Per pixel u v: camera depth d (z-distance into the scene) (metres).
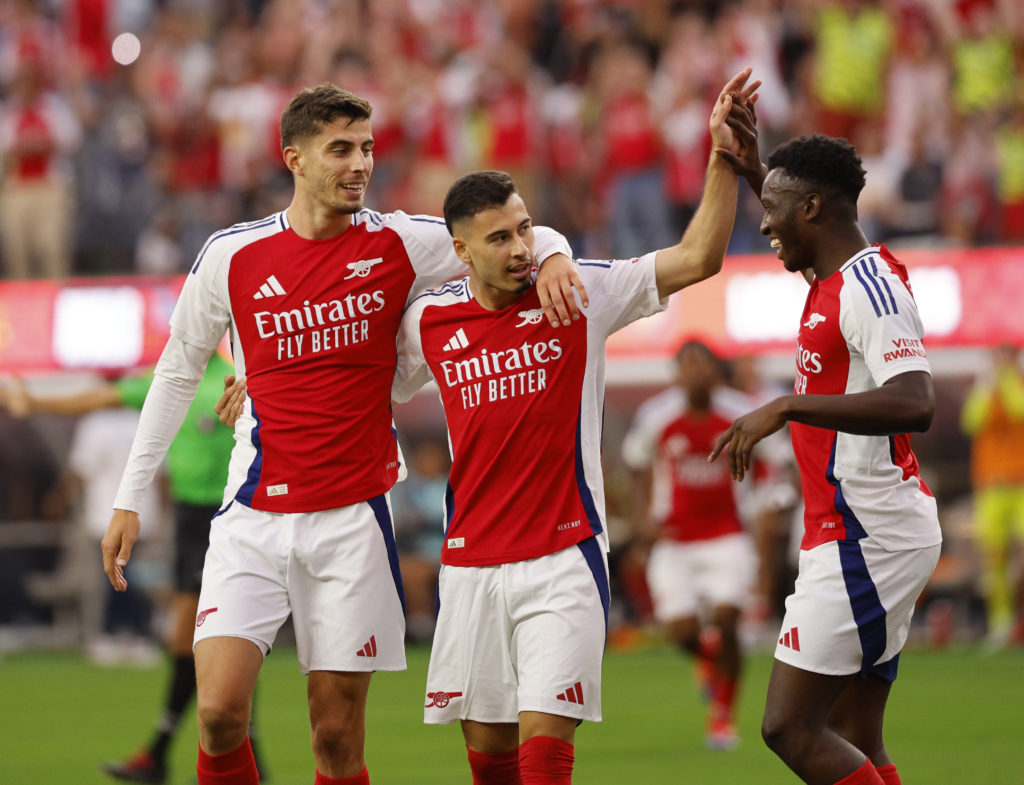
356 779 16.58
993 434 43.44
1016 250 42.69
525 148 53.66
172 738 24.30
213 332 16.98
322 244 16.58
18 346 48.31
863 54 52.59
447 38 62.81
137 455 16.88
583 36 59.16
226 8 66.19
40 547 51.62
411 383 17.16
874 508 15.13
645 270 16.27
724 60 53.53
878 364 14.62
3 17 64.19
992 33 53.34
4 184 54.34
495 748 16.33
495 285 15.93
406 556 48.53
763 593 39.50
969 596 47.81
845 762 14.99
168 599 48.59
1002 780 23.14
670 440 30.52
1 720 32.62
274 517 16.42
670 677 40.09
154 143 57.28
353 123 16.23
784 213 15.54
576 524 15.84
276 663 45.41
